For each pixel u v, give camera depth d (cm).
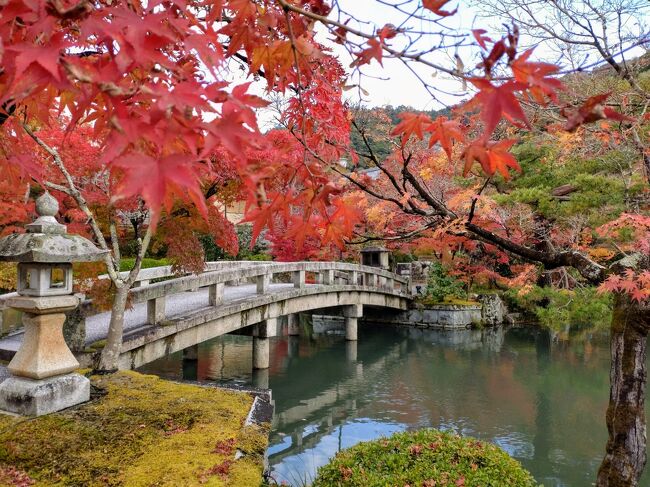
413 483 285
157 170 80
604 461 347
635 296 315
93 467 284
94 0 111
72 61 87
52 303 374
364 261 1662
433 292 1655
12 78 91
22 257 358
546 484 524
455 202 493
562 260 374
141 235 896
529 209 671
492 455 319
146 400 409
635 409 336
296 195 150
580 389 880
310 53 158
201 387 455
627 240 502
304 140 164
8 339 639
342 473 304
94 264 545
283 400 830
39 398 369
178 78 103
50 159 526
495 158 131
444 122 141
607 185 546
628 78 308
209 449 311
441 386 916
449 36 118
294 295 1040
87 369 510
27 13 94
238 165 106
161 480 269
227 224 711
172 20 101
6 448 307
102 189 595
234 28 156
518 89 97
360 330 1577
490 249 1309
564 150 509
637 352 337
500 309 1633
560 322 783
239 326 868
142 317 764
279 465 566
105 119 137
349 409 785
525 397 837
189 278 746
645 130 425
